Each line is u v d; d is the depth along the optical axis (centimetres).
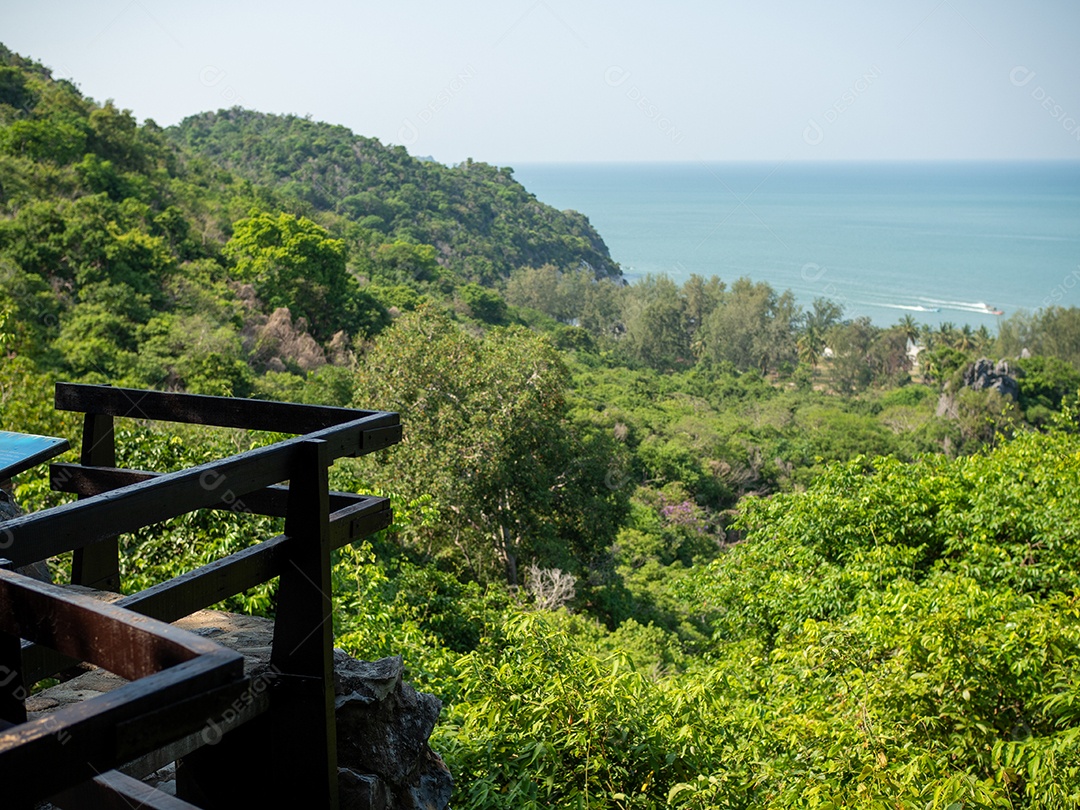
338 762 312
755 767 525
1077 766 469
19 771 127
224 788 273
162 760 236
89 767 136
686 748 480
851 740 545
